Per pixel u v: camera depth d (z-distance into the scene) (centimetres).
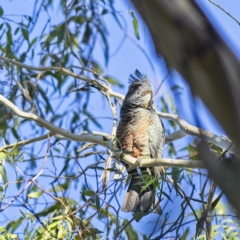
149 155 1133
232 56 325
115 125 1088
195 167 856
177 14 326
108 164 965
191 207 839
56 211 1012
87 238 934
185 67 329
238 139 321
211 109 326
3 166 979
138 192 1026
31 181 943
